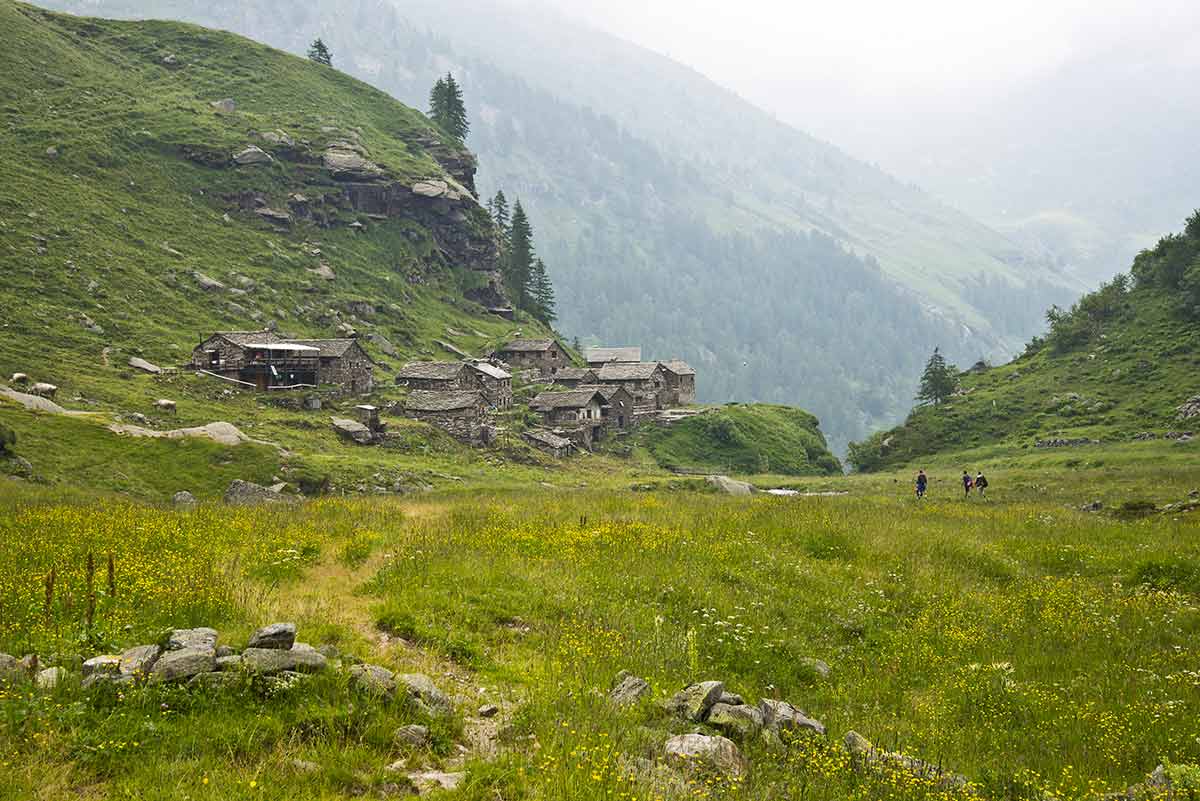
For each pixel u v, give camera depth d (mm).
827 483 88438
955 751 12773
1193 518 35031
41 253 105188
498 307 174250
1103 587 23297
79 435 60188
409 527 27484
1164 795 10438
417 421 99750
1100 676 16141
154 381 88250
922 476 58281
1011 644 18188
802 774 10852
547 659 15031
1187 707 14234
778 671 16344
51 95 147750
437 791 9523
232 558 20484
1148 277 139625
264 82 189375
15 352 82625
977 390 132750
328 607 16766
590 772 9773
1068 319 142500
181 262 121375
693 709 12648
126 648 12906
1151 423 94375
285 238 144875
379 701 11633
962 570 24953
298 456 70125
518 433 110125
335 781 9711
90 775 9336
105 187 129375
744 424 131625
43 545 20188
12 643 12727
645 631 17281
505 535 25078
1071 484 63781
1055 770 12039
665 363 151375
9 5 177000
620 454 119500
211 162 147250
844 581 22812
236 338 98062
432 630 15602
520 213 199000
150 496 53750
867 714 14383
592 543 24438
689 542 25453
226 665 11789
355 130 180500
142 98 161750
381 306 139250
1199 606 20828
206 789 9070
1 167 119438
